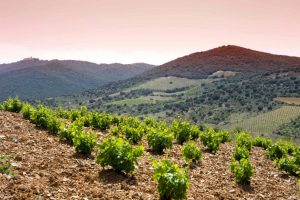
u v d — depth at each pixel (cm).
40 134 1581
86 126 2278
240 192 1252
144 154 1587
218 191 1205
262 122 17238
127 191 979
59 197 827
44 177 963
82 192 897
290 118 16850
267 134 15088
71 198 835
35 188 846
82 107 2773
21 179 895
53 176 981
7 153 1123
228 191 1235
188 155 1566
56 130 1678
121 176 1133
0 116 1858
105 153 1139
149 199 941
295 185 1498
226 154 2019
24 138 1407
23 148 1245
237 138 2620
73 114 2609
